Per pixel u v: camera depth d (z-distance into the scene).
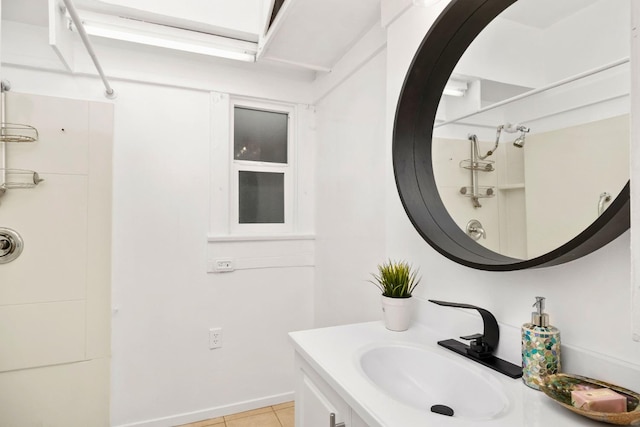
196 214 2.18
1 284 1.74
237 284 2.28
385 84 1.64
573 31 0.81
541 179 0.86
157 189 2.10
